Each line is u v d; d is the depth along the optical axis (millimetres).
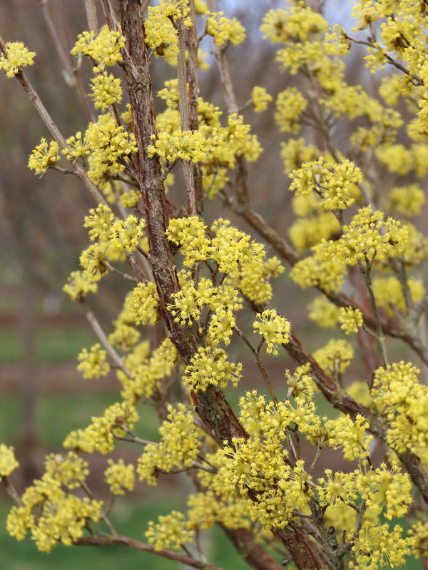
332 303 2221
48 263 6480
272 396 1334
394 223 1443
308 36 2176
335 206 1467
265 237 2191
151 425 12188
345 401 1632
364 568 1366
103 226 1427
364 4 1597
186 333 1362
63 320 21672
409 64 1553
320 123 2248
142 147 1400
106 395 16031
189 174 1442
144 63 1403
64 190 6039
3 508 9805
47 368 17766
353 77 3924
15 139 5629
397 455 1459
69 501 1758
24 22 4820
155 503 9680
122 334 2031
